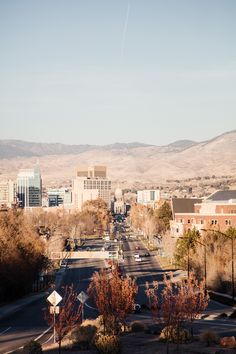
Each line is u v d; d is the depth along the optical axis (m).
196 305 81.62
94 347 69.94
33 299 150.25
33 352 66.25
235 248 156.50
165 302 71.56
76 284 176.88
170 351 68.50
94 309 116.69
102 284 81.25
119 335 79.75
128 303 80.00
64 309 79.81
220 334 85.25
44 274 194.38
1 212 192.88
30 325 101.56
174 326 73.94
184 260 181.50
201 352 67.81
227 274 148.88
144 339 77.62
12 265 148.25
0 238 154.62
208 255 158.38
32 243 173.12
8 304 139.75
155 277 186.25
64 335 76.50
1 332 92.69
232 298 131.38
